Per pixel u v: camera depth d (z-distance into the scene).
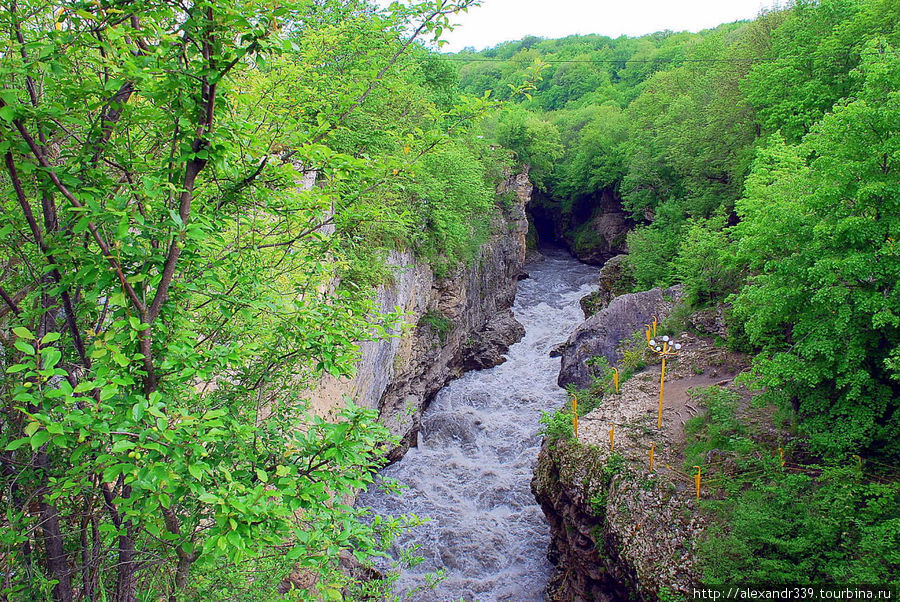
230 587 5.75
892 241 10.55
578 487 14.36
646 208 39.19
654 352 20.05
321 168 5.34
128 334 4.00
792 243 12.20
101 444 4.19
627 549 12.31
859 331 11.30
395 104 16.09
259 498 3.86
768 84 23.28
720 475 12.76
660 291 23.97
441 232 24.27
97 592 5.22
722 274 20.53
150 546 5.03
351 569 12.88
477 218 31.08
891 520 9.36
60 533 4.99
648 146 38.78
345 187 6.18
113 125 4.32
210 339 5.53
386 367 18.91
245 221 5.78
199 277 4.70
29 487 4.93
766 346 14.16
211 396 5.64
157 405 3.63
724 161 28.69
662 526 12.14
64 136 4.54
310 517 5.27
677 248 27.34
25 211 4.16
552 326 33.28
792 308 12.30
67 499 5.17
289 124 5.60
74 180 4.00
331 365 5.47
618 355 22.38
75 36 4.04
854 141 11.20
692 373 18.39
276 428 5.41
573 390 20.09
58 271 4.41
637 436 15.26
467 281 28.05
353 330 6.02
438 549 17.00
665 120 35.94
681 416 15.97
